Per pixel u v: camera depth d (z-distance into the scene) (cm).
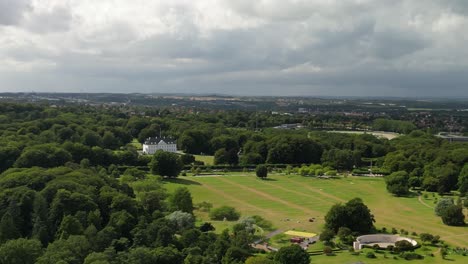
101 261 18050
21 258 19550
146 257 19875
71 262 19038
